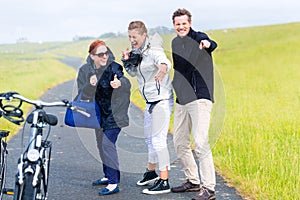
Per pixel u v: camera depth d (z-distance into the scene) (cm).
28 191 400
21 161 411
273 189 569
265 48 5172
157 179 635
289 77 2720
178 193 607
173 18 560
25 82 2272
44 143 451
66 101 430
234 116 1120
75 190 621
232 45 6109
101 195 599
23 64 4466
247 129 957
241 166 687
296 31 6962
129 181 664
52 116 445
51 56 8000
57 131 1075
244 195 585
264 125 1007
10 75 2820
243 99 1567
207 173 565
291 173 620
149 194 603
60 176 692
